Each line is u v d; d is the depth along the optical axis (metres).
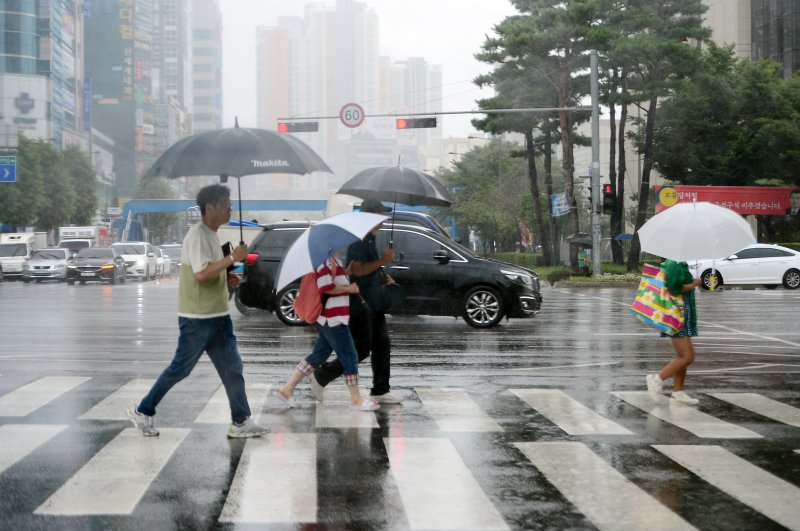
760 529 5.40
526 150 60.19
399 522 5.48
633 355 13.82
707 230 9.64
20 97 118.56
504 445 7.64
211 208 7.54
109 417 8.66
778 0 67.50
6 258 52.16
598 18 47.47
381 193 10.47
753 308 24.70
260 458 7.07
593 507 5.83
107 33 196.75
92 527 5.36
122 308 24.23
